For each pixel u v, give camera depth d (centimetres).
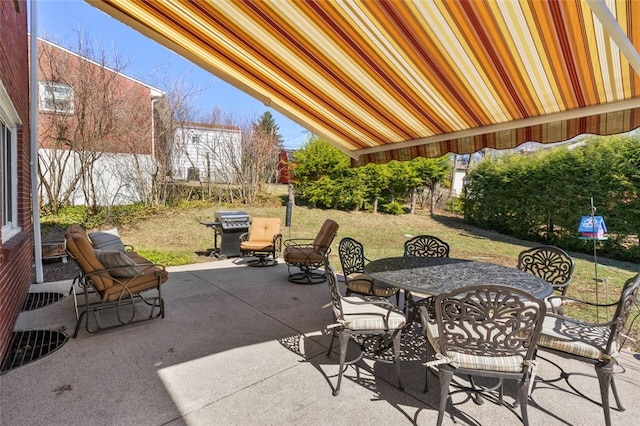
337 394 275
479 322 226
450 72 295
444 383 228
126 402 258
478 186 1258
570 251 943
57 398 260
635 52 206
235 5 239
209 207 1284
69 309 443
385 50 275
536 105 338
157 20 262
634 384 296
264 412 251
